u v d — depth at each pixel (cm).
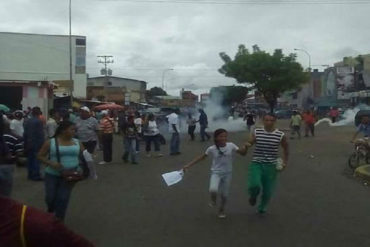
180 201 1174
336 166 1909
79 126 1599
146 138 2328
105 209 1080
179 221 967
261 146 989
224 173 986
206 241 820
